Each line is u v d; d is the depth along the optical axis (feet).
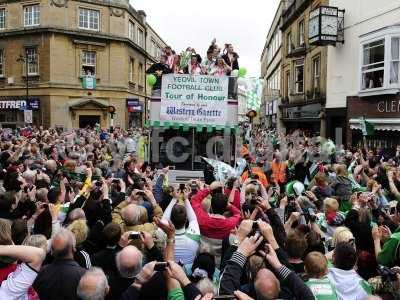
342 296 12.93
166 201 23.34
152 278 10.90
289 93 99.55
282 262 12.26
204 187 22.97
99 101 120.57
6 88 119.65
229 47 41.60
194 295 10.64
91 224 19.07
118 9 122.31
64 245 12.41
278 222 16.87
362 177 31.91
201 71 41.01
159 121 38.83
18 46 117.70
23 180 24.21
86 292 10.44
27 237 13.51
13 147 43.09
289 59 99.86
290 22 99.91
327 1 76.54
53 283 12.00
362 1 65.31
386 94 58.75
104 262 13.76
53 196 20.63
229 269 11.55
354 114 67.31
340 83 71.97
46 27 112.47
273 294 10.83
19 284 10.73
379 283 12.41
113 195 25.12
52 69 113.80
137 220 16.57
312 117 83.61
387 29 57.31
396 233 15.89
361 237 17.74
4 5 118.32
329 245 18.40
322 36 69.26
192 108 38.81
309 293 11.15
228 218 17.56
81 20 118.01
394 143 57.88
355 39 67.21
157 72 39.37
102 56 121.60
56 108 115.03
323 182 26.63
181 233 15.88
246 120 84.79
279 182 37.60
